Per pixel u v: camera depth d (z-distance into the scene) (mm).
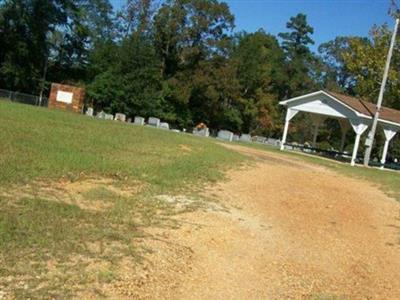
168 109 59812
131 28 67000
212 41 59906
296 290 6777
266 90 68062
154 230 8062
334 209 11969
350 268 8070
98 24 71188
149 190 10648
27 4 56219
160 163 13969
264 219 10039
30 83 57906
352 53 51812
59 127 18453
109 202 9156
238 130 66125
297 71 77062
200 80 58844
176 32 61031
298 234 9414
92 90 55156
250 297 6312
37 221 7215
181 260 7027
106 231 7414
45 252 6254
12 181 9203
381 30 46906
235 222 9430
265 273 7223
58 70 63312
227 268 7145
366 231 10453
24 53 55969
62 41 63500
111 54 58438
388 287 7480
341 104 32469
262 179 14562
